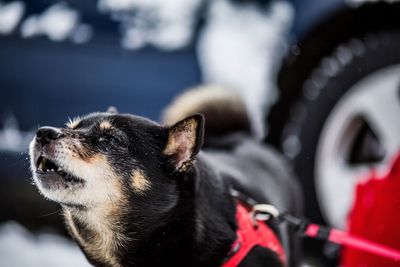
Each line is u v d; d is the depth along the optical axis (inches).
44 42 239.5
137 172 150.9
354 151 231.5
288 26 235.3
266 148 214.1
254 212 159.5
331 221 225.9
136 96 240.4
